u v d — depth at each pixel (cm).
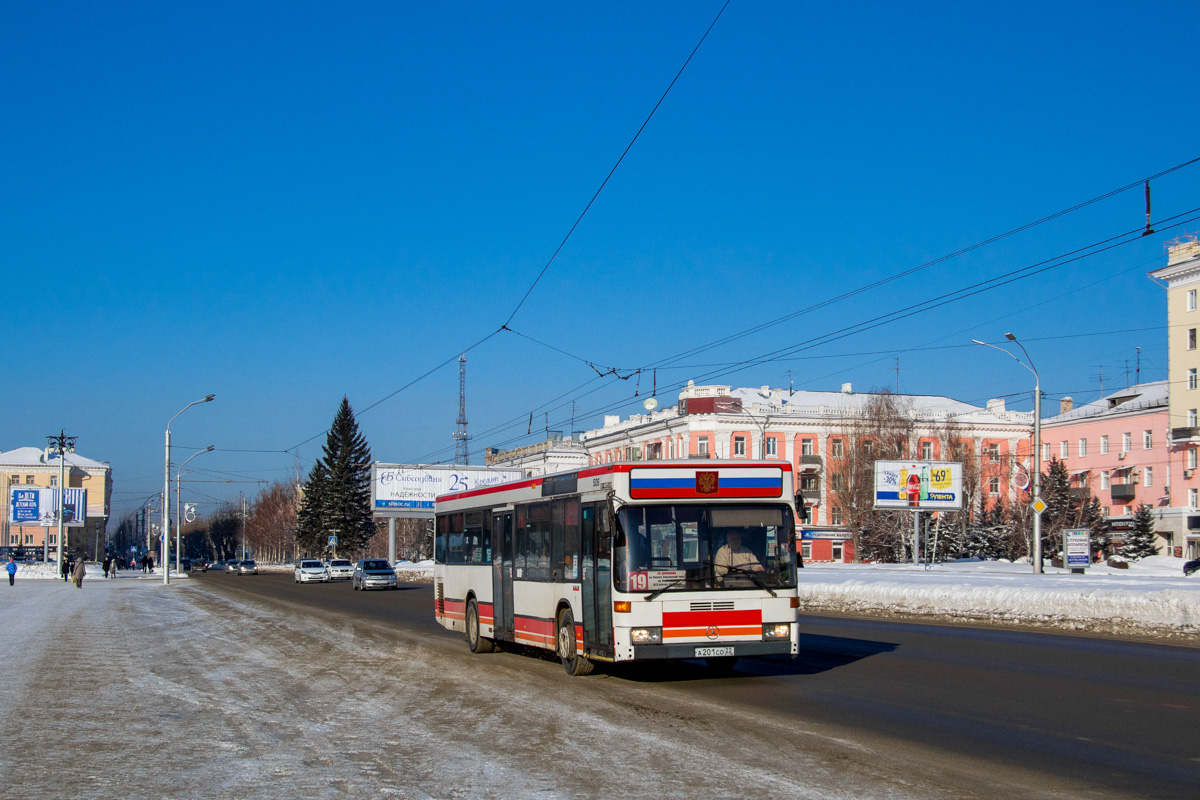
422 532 11044
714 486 1384
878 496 5503
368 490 10794
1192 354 6912
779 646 1364
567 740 990
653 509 1363
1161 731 1016
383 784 812
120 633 2414
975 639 2061
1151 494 7425
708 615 1347
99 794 793
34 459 14012
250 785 816
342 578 7300
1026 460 8544
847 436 7862
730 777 820
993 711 1141
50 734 1059
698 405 8038
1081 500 7275
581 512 1484
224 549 17350
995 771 838
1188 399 6931
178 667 1689
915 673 1491
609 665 1642
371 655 1881
